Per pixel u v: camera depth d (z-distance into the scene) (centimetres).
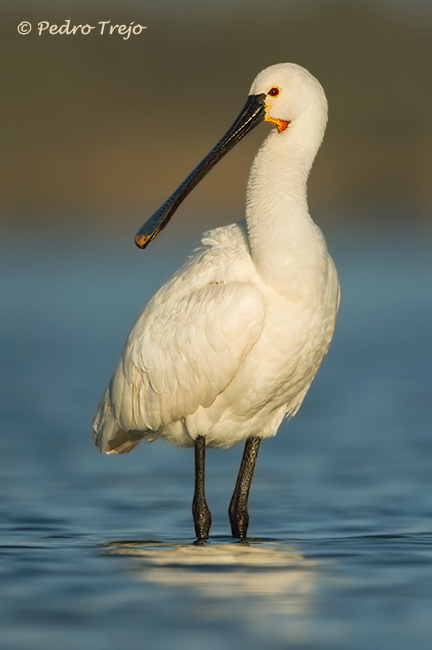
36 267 4181
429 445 1734
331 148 6525
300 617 894
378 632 859
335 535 1202
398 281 3791
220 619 891
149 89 7019
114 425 1307
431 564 1056
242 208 5494
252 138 5888
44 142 6391
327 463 1622
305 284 1181
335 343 2830
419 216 5669
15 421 1938
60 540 1180
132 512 1336
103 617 895
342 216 5725
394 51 7538
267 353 1198
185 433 1293
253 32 7769
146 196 5975
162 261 4281
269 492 1444
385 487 1452
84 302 3438
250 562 1074
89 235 5031
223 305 1194
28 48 7119
